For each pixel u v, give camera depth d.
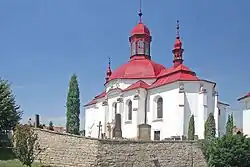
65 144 37.47
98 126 73.69
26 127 34.81
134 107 63.66
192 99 58.56
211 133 51.75
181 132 57.00
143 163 37.44
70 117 67.69
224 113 68.25
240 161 40.69
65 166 36.81
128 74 69.75
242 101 52.78
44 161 38.47
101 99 75.38
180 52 70.44
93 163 34.78
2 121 45.16
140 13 78.00
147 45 76.25
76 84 69.19
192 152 41.00
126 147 36.81
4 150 42.75
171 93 60.00
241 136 42.12
